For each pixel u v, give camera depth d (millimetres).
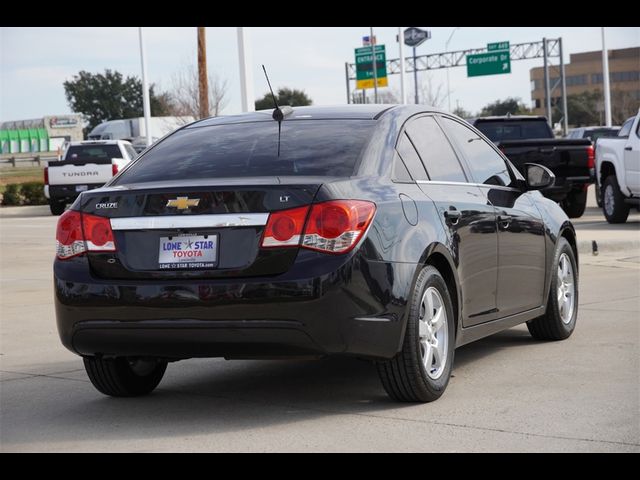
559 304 8391
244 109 18859
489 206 7227
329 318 5598
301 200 5676
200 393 6898
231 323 5672
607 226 19359
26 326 10234
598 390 6516
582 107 140375
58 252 6203
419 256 6055
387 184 6145
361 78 76812
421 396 6207
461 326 6703
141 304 5832
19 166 88562
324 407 6301
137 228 5941
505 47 78188
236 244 5738
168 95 71000
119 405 6633
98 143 30859
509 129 23500
